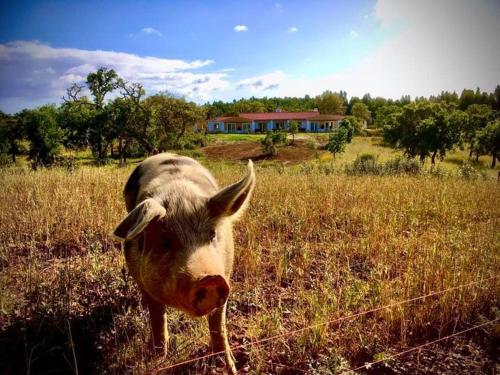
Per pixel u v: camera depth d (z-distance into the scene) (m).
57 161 20.36
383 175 22.69
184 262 3.10
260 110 179.38
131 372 3.87
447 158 58.44
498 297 5.18
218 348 4.10
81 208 8.20
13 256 6.36
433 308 4.96
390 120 60.16
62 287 5.02
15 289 5.16
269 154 65.00
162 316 4.15
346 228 8.54
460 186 15.91
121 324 4.59
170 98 60.03
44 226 7.43
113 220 7.73
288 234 7.93
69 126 59.78
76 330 4.47
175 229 3.25
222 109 191.88
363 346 4.33
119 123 58.81
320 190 12.52
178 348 4.21
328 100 181.88
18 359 4.05
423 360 4.20
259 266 6.20
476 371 4.01
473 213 10.39
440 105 55.56
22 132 53.12
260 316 4.79
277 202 9.95
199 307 3.03
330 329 4.70
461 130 52.25
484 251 6.28
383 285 5.23
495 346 4.45
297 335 4.52
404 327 4.59
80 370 4.00
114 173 14.00
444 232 7.93
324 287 5.34
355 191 12.12
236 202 3.57
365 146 75.44
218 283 2.93
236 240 7.32
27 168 15.27
